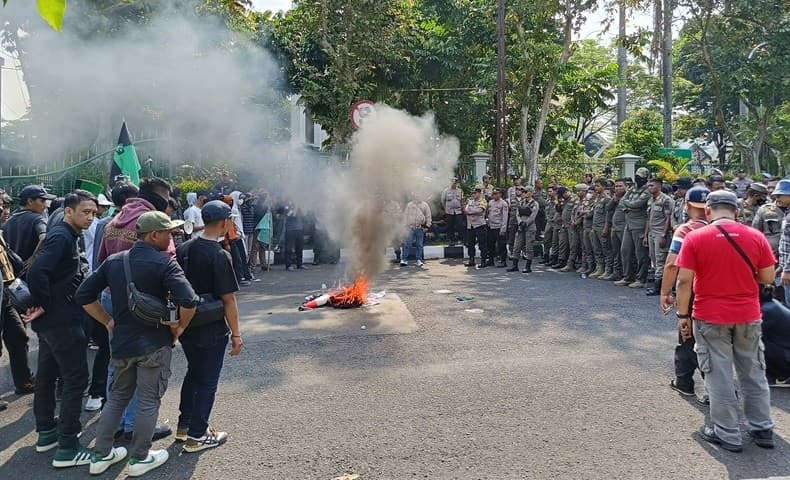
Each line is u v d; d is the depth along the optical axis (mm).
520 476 3666
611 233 11016
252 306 8922
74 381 4039
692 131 30219
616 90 28391
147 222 3762
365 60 17703
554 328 7324
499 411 4699
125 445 4289
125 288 3723
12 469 3967
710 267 4148
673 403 4844
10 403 5238
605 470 3734
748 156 21812
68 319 4047
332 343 6773
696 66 28219
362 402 4953
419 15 20797
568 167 19188
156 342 3768
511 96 19328
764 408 4086
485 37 20094
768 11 19203
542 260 14484
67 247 4129
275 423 4559
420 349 6480
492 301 9125
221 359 4199
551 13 17984
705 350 4180
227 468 3869
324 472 3779
